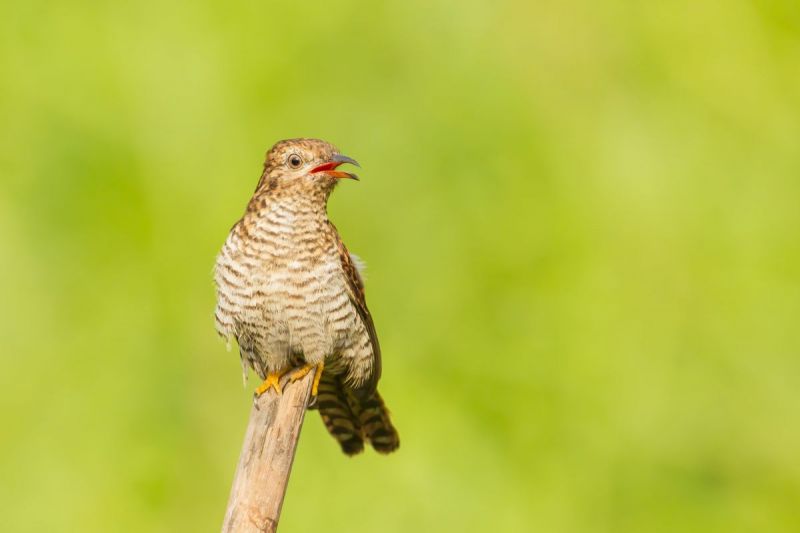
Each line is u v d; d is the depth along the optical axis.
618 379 13.86
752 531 13.86
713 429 14.00
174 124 14.32
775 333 14.25
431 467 13.26
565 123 14.66
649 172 14.44
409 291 14.01
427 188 14.24
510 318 14.00
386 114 14.37
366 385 9.42
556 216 14.20
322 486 13.20
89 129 14.54
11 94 14.69
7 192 14.41
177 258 14.10
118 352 14.09
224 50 14.43
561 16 14.91
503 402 13.73
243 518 7.40
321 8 14.54
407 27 14.62
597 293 14.08
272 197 8.92
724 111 15.02
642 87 14.99
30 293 14.23
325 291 8.87
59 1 14.80
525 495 13.26
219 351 14.05
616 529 13.51
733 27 15.16
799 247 14.48
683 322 14.16
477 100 14.45
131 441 13.76
